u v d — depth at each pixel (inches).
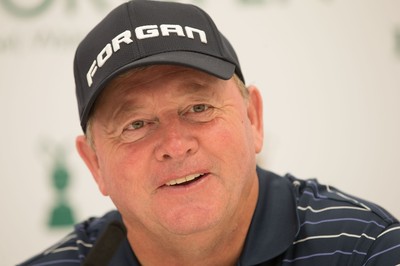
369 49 241.9
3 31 242.8
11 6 243.0
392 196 242.5
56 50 244.7
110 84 127.7
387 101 242.4
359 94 242.2
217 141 125.4
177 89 125.2
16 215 245.8
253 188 139.4
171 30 130.3
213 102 126.7
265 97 241.9
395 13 241.9
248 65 241.8
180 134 124.1
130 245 143.7
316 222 139.9
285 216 140.3
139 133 127.3
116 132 128.7
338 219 138.8
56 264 153.7
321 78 242.2
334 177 242.4
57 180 246.5
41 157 245.9
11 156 244.8
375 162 242.2
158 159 124.6
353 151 242.2
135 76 125.7
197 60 126.1
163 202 125.7
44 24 243.6
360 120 242.2
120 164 129.0
